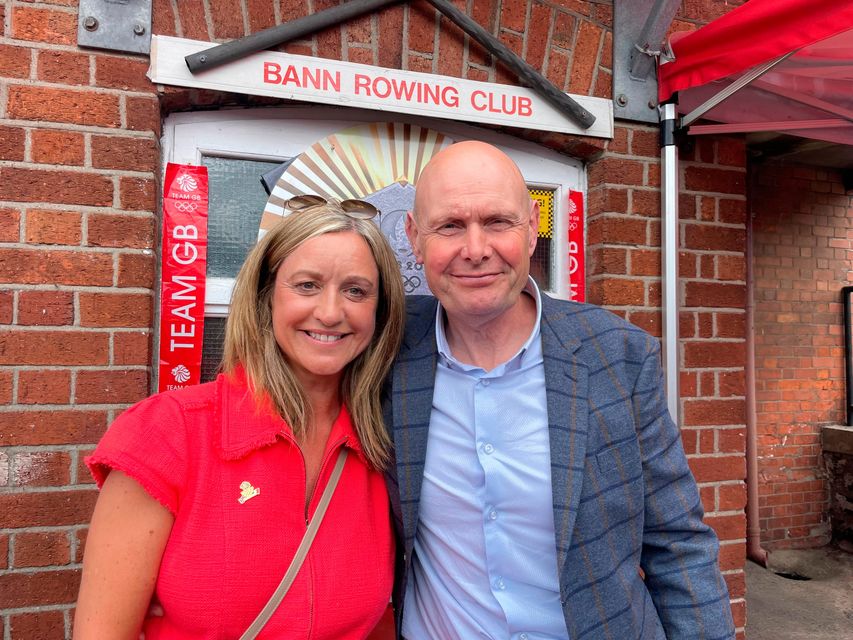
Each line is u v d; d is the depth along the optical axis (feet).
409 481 3.91
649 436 3.98
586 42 6.93
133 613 3.33
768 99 6.75
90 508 5.28
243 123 6.29
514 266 3.81
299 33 5.88
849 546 13.41
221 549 3.39
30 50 5.31
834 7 5.04
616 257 6.97
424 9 6.40
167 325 5.85
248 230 6.32
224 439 3.58
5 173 5.21
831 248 14.11
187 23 5.72
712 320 7.23
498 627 3.95
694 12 7.43
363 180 6.58
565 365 3.96
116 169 5.49
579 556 3.69
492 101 6.55
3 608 5.05
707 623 3.82
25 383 5.18
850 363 13.99
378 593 3.81
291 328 3.74
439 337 4.16
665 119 6.97
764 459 13.55
